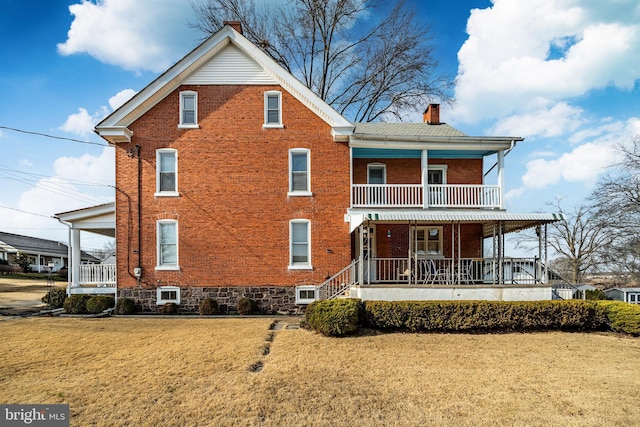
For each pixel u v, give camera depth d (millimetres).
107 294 16781
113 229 18656
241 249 15680
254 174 15891
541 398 6695
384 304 12078
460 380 7527
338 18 26531
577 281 29172
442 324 11898
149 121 15875
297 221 15828
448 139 15641
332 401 6488
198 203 15750
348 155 16062
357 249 16625
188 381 7367
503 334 11703
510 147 15891
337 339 10820
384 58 27578
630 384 7398
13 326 12805
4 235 48375
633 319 11477
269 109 16281
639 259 24406
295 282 15648
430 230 17453
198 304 15406
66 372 7902
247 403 6375
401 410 6176
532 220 14133
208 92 16062
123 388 7012
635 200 23266
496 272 15039
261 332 11578
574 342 10758
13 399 6496
